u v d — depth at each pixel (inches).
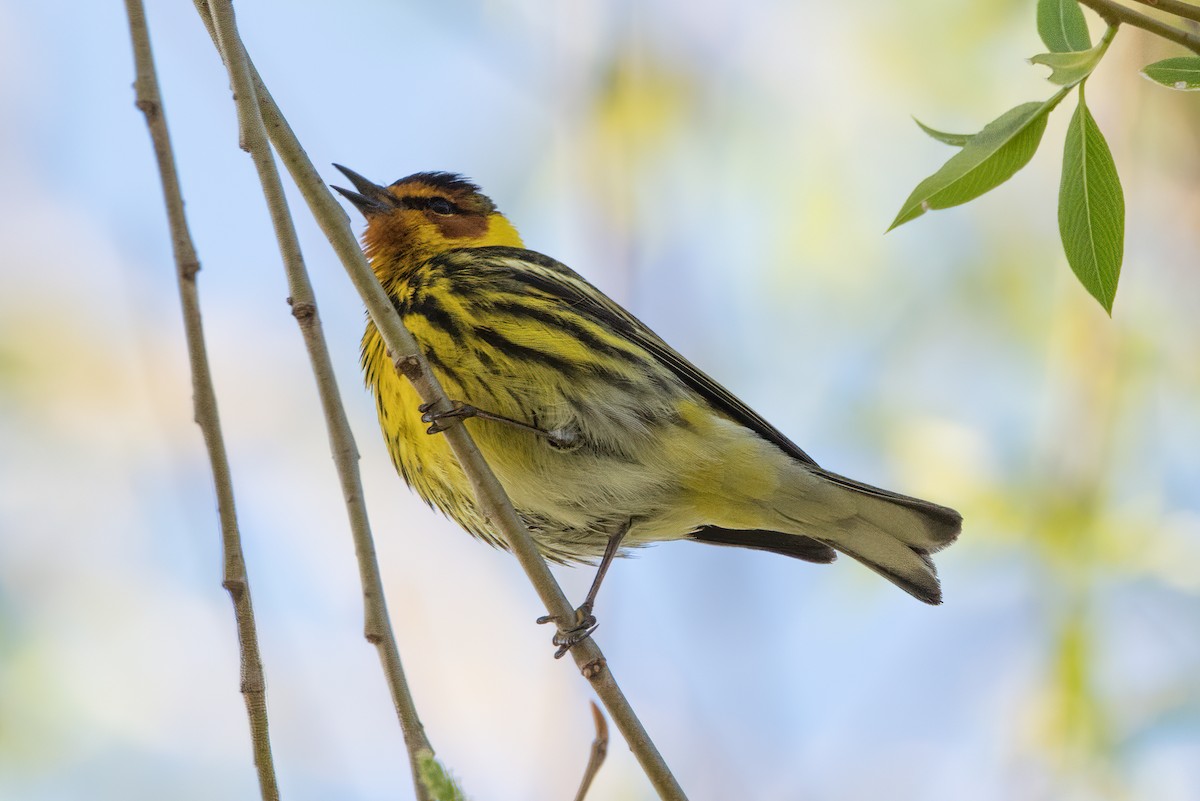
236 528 271.3
